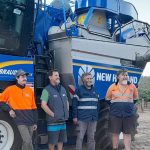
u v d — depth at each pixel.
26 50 7.04
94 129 7.46
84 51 7.80
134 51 8.86
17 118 6.50
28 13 7.07
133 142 10.28
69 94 7.82
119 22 9.33
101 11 8.98
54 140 7.00
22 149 6.56
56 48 7.92
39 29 8.06
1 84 6.68
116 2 9.27
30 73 7.01
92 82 7.77
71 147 8.86
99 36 8.62
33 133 7.04
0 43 6.69
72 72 7.61
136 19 9.80
